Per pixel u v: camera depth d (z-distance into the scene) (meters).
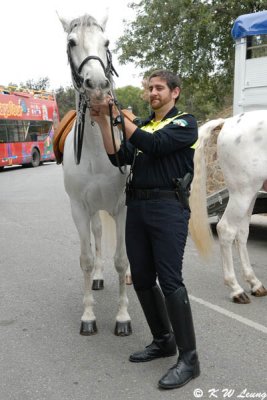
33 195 12.17
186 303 2.82
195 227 4.28
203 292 4.50
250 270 4.43
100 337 3.58
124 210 3.55
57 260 5.76
